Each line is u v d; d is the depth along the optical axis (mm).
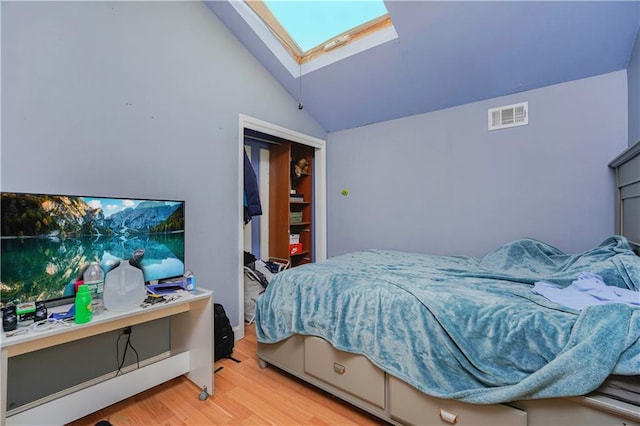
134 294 1469
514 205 2270
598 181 1952
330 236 3436
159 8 1912
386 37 2178
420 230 2754
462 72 2211
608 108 1913
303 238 3617
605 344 899
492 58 2043
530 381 964
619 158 1682
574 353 918
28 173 1385
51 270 1312
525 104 2213
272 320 1825
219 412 1506
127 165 1744
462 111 2504
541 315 1058
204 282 2158
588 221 1990
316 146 3277
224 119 2305
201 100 2146
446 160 2594
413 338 1262
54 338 1133
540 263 1858
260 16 2279
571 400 950
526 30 1805
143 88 1823
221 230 2273
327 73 2617
